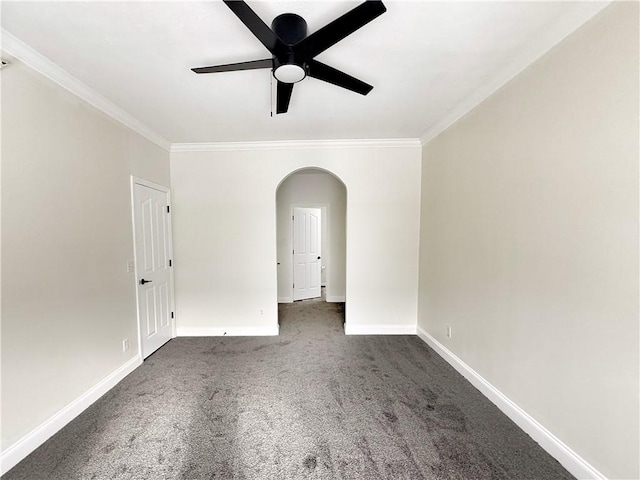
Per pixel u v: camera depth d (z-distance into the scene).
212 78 2.01
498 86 2.06
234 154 3.50
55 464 1.60
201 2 1.33
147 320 2.97
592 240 1.40
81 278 2.09
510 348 1.97
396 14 1.43
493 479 1.50
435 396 2.24
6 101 1.59
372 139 3.43
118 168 2.53
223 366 2.77
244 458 1.64
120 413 2.04
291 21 1.44
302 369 2.70
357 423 1.93
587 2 1.35
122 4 1.34
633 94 1.22
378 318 3.63
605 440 1.36
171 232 3.49
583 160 1.44
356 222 3.54
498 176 2.07
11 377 1.60
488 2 1.36
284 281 5.34
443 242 2.92
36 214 1.75
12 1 1.31
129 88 2.14
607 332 1.34
